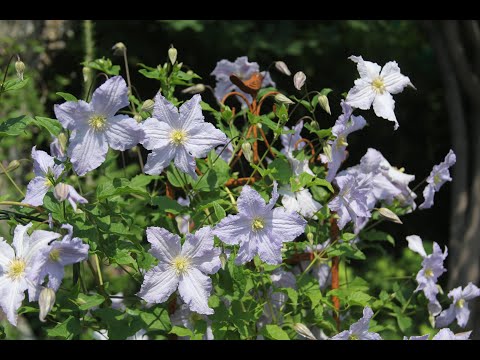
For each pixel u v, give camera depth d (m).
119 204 1.08
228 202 1.02
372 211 1.25
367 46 3.41
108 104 0.96
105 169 1.21
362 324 1.04
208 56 3.21
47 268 0.90
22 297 0.90
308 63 3.29
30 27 2.11
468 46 2.73
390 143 3.43
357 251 1.12
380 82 1.10
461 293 1.22
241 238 0.97
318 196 1.16
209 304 1.02
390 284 1.80
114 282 1.51
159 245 0.95
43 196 0.98
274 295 1.11
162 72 1.13
